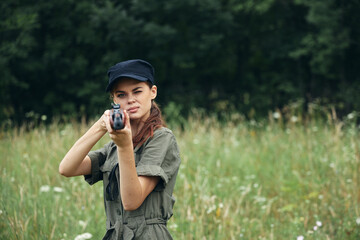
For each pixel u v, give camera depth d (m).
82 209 3.71
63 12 12.23
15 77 12.00
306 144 6.08
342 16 10.81
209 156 5.88
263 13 12.55
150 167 1.68
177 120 9.62
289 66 12.84
